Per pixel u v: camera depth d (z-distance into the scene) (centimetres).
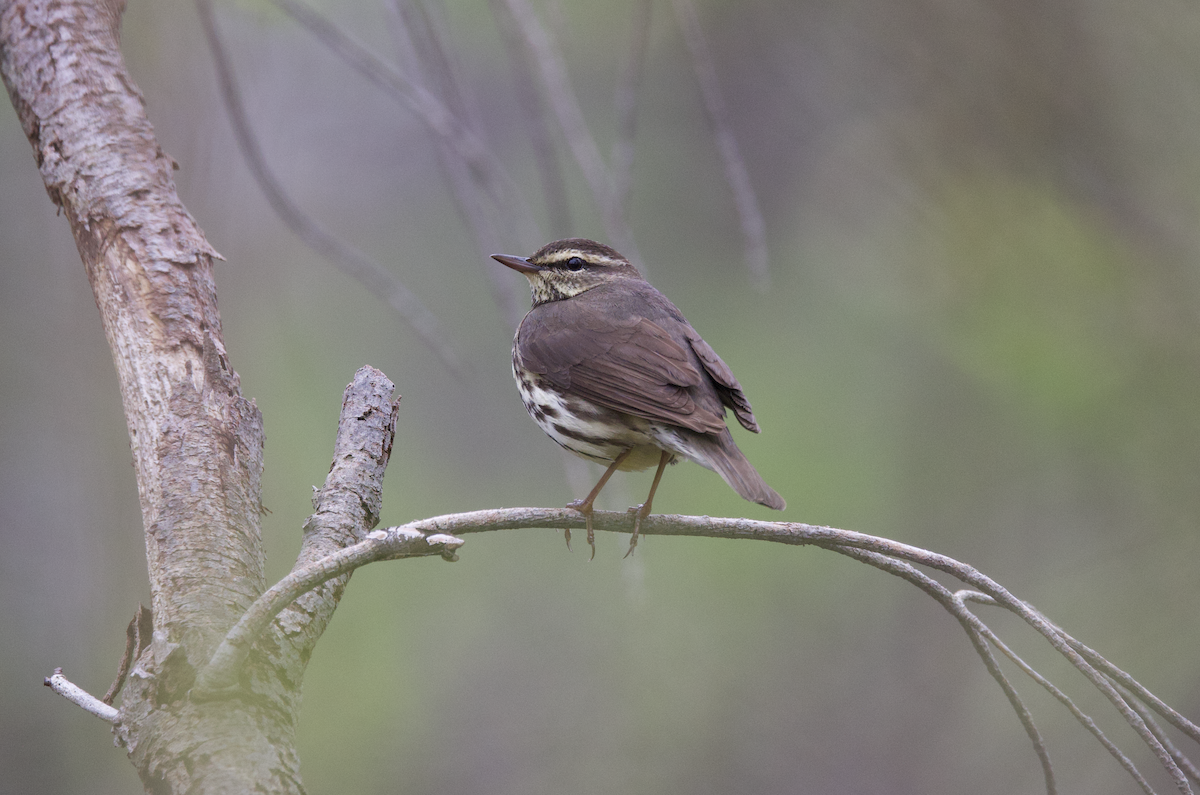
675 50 1633
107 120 675
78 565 1348
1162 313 1275
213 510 565
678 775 1752
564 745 1769
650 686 1798
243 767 483
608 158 1731
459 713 1788
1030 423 1664
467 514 625
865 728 1772
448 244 1897
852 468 1725
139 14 1084
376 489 632
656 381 850
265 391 1459
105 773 1365
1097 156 1263
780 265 1734
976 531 1744
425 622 1806
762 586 1794
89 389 1348
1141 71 1244
